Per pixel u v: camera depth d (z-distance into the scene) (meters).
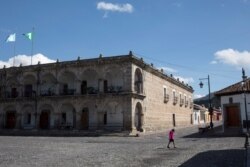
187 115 70.25
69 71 46.91
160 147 24.31
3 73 51.94
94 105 44.50
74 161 16.70
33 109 48.84
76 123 44.97
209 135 35.72
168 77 57.38
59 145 26.80
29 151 21.95
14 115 51.03
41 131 45.06
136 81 45.62
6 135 44.38
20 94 50.34
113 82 45.16
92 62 45.03
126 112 41.91
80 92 45.84
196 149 22.05
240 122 34.12
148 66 47.78
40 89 49.16
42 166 15.07
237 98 34.69
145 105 46.47
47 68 48.44
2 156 19.09
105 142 30.00
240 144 24.20
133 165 15.07
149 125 47.47
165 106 55.56
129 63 42.84
